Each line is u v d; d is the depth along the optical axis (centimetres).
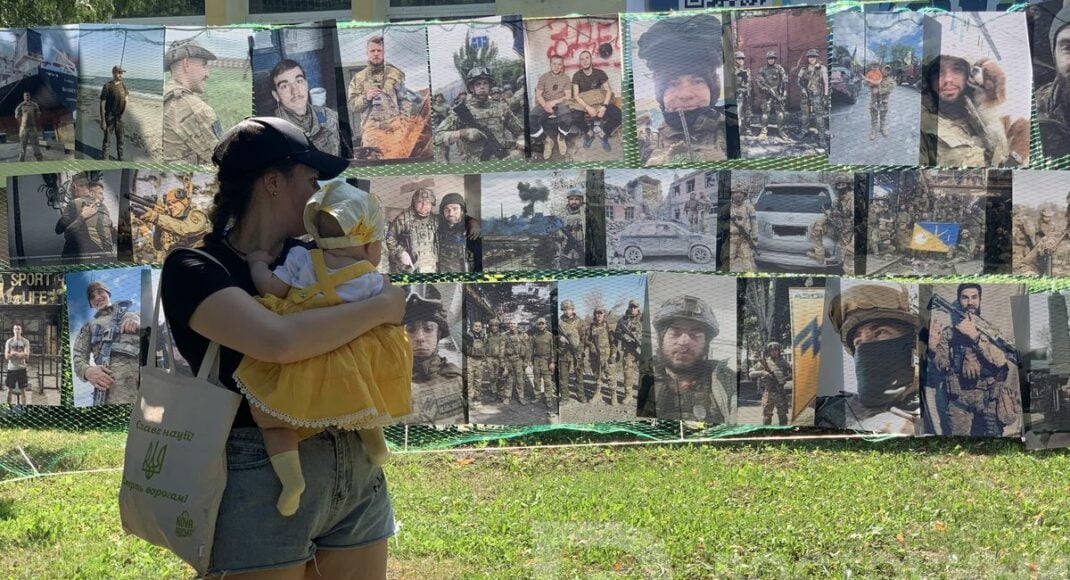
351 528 263
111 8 845
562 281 600
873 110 569
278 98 577
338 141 580
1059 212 574
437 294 601
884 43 567
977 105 568
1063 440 591
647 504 541
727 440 674
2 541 495
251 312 235
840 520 514
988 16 564
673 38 574
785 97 570
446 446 669
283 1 1038
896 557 467
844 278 591
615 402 602
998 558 463
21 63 571
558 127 582
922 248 581
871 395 595
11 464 643
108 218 582
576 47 578
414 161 582
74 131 574
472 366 604
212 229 262
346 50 578
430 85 579
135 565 463
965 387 595
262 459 242
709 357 597
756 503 543
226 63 575
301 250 256
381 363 255
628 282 598
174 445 238
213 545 241
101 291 589
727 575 445
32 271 593
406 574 451
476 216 589
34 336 593
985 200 577
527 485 582
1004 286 592
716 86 573
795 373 596
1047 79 562
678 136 577
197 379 239
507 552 475
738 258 586
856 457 634
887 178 579
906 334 594
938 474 594
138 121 575
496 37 578
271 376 239
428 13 1027
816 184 583
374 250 267
